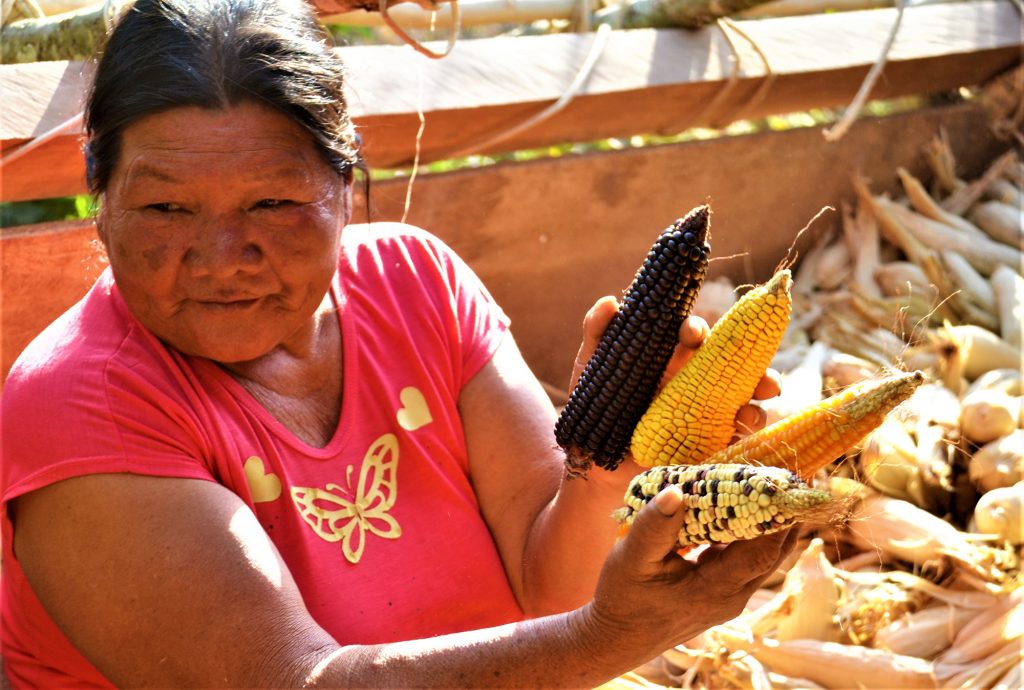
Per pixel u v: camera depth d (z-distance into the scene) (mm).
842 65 4555
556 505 2078
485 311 2270
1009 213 4906
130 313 1954
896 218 4844
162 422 1853
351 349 2094
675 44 4273
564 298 4352
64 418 1830
